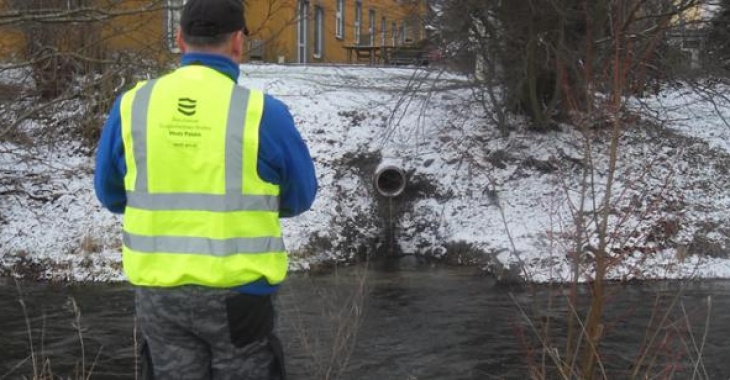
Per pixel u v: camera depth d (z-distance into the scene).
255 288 2.67
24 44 8.88
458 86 13.75
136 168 2.67
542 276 9.57
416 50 14.24
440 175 13.02
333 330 7.06
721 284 9.77
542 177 12.78
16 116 9.51
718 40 13.23
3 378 6.50
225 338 2.66
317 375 6.14
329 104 14.66
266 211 2.68
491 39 12.84
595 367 4.20
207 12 2.75
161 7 6.70
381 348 7.15
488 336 7.52
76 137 13.59
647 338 5.51
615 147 4.04
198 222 2.62
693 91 14.66
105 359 7.03
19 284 10.41
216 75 2.75
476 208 12.48
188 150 2.63
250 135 2.65
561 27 10.94
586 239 4.31
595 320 3.98
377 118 14.30
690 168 12.94
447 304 8.95
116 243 11.41
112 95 9.49
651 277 9.57
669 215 11.15
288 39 23.00
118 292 9.91
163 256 2.62
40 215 11.99
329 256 11.63
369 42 21.69
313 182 2.87
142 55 8.53
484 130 13.86
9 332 7.91
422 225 12.51
